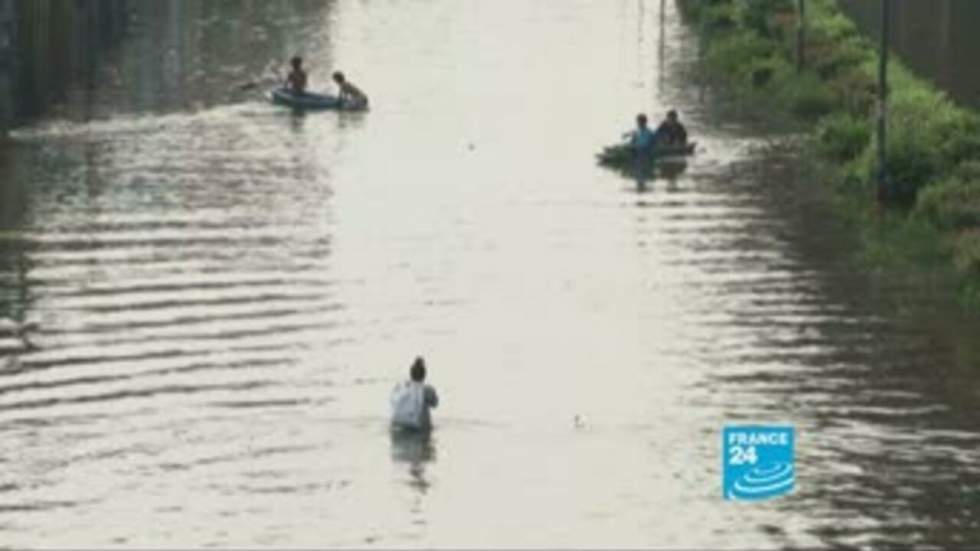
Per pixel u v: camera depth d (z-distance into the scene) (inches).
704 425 5334.6
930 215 7736.2
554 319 6432.1
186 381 5703.7
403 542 4539.9
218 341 6117.1
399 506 4753.9
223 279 6909.5
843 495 4830.2
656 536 4574.3
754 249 7426.2
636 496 4817.9
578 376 5797.2
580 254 7357.3
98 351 6003.9
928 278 6963.6
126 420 5354.3
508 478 4936.0
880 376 5772.6
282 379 5733.3
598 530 4606.3
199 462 5036.9
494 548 4510.3
